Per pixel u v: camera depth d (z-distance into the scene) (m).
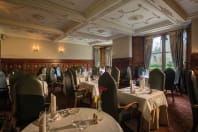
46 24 5.14
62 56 8.36
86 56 9.45
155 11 3.65
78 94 3.47
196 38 4.16
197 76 3.90
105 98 1.92
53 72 5.51
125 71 6.49
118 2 3.02
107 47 9.83
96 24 4.66
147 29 5.41
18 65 6.82
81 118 1.32
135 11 3.79
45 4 3.24
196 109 2.00
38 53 7.47
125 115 2.00
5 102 3.60
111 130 1.08
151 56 6.38
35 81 1.84
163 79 3.02
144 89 2.74
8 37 6.54
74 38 7.51
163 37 5.89
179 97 4.47
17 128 1.65
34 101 1.77
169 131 2.36
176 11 3.55
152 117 2.35
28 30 5.69
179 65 5.30
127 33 5.92
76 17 4.00
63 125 1.17
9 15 4.13
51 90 5.22
